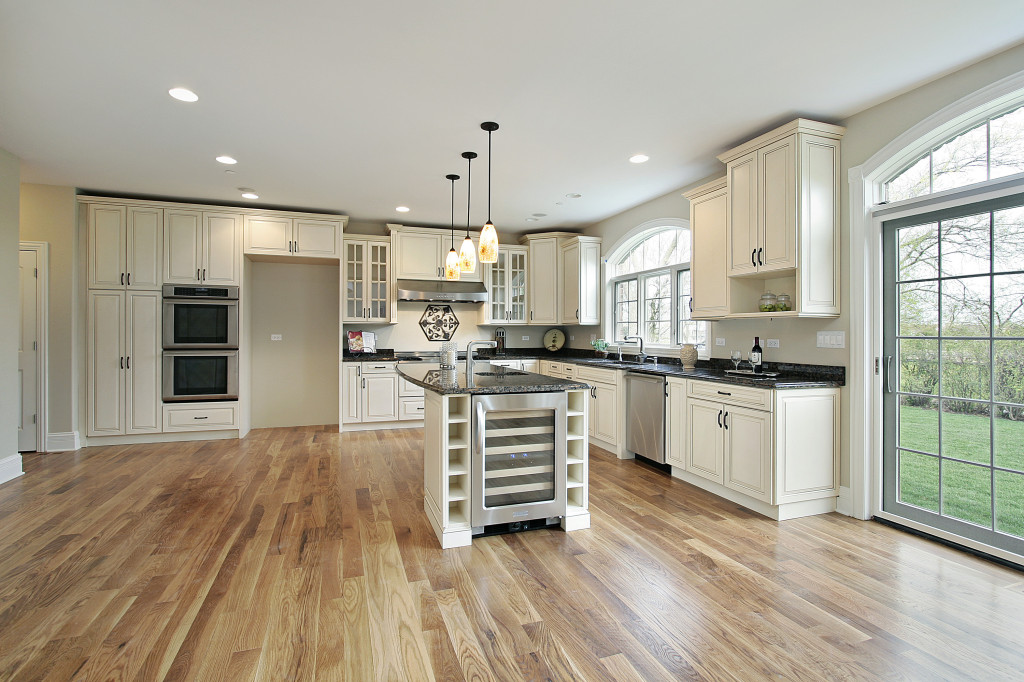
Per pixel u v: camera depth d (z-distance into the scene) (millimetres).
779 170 3154
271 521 3037
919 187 2879
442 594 2205
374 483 3816
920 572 2389
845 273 3139
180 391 5051
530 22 2172
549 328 7043
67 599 2133
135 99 2889
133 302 4910
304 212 5480
